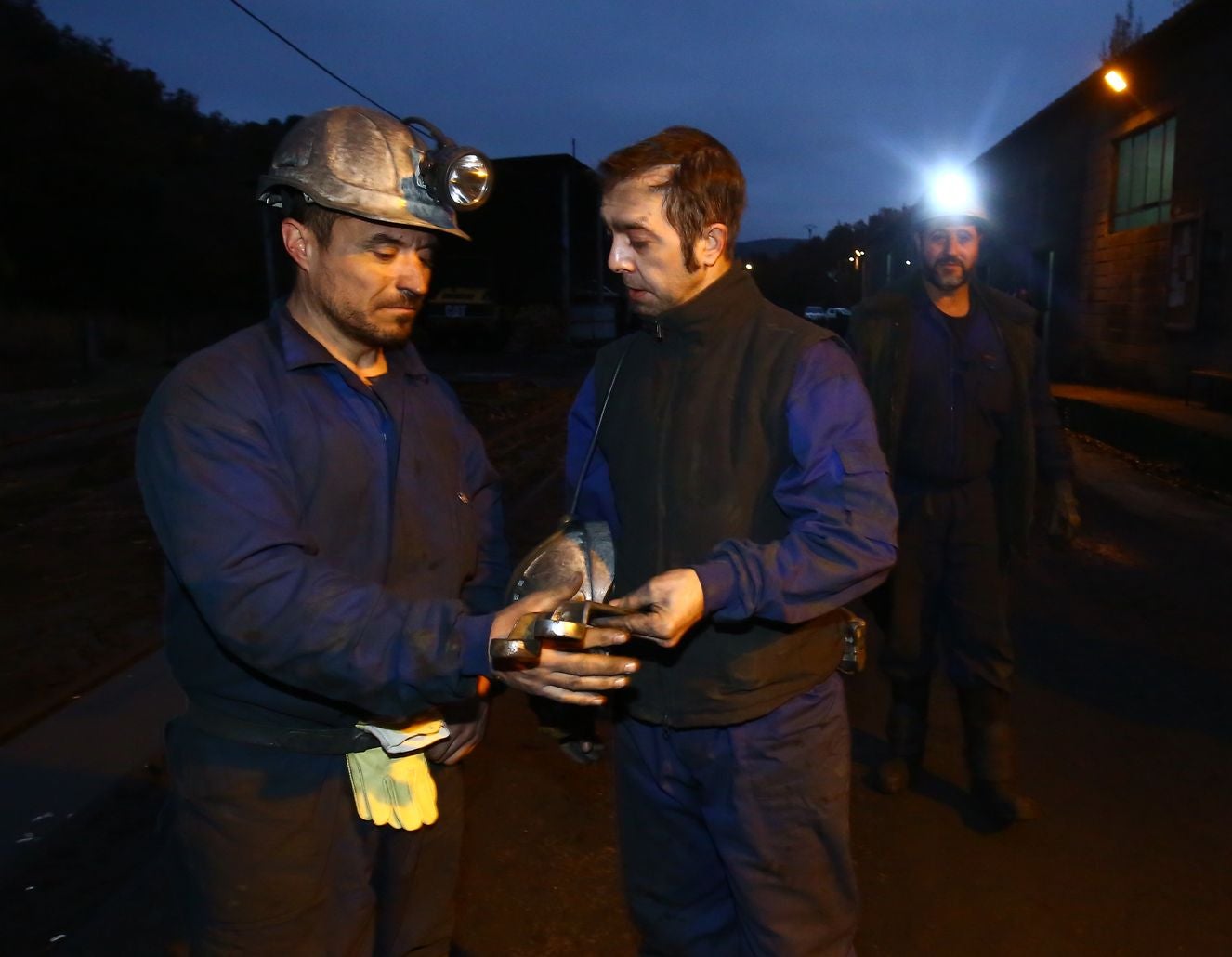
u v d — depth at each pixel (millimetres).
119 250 29797
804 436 1936
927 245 3281
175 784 1883
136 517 7727
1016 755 4160
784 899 2057
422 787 1928
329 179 1786
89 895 2971
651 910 2264
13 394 16266
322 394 1846
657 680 2064
